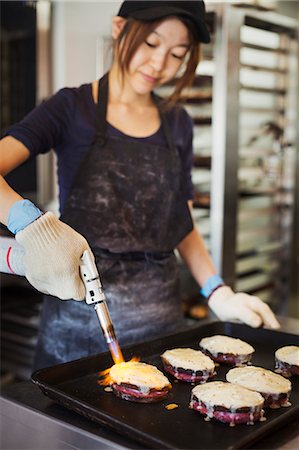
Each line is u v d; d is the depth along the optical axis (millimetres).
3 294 3131
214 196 2770
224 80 2668
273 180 3180
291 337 1674
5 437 1268
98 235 1765
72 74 3473
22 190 3299
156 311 1818
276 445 1110
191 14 1647
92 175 1779
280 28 3012
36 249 1255
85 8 3430
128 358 1499
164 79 1774
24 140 1660
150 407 1261
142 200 1822
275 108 3121
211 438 1130
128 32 1698
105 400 1282
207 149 2818
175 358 1453
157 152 1854
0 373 3191
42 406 1223
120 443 1081
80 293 1272
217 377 1465
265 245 3205
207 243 2861
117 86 1854
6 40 3189
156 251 1846
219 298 1885
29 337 3072
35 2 3293
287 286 3355
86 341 1748
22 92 3303
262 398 1236
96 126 1805
